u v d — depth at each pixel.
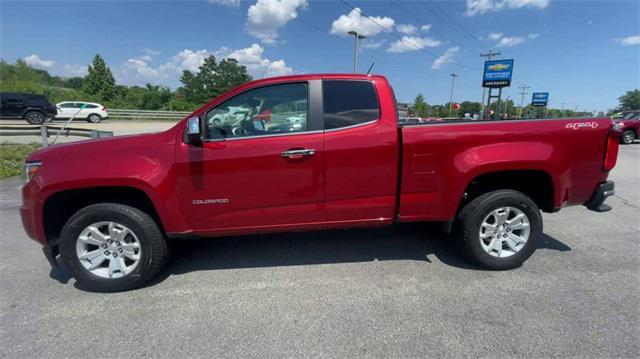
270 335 2.48
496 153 3.21
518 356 2.23
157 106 53.25
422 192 3.32
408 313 2.72
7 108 18.52
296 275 3.40
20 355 2.30
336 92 3.26
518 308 2.76
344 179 3.24
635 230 4.55
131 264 3.23
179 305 2.90
